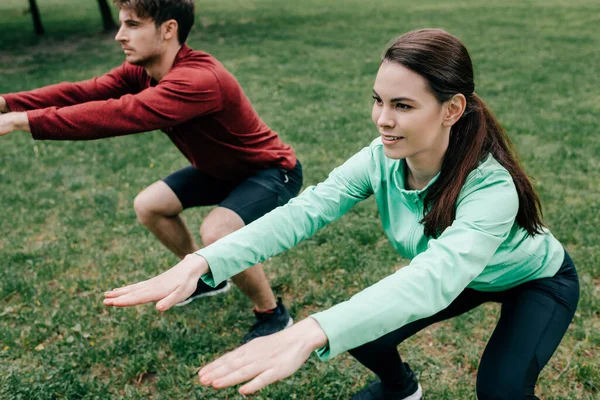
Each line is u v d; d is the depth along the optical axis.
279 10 19.12
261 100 8.13
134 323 3.10
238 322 3.12
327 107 7.66
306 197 1.79
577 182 4.77
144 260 3.76
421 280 1.31
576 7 17.86
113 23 16.22
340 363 2.77
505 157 1.61
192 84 2.35
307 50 12.13
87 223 4.43
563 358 2.71
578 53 11.00
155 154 6.00
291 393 2.57
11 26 18.28
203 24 16.59
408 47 1.40
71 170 5.61
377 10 18.42
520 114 7.00
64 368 2.76
